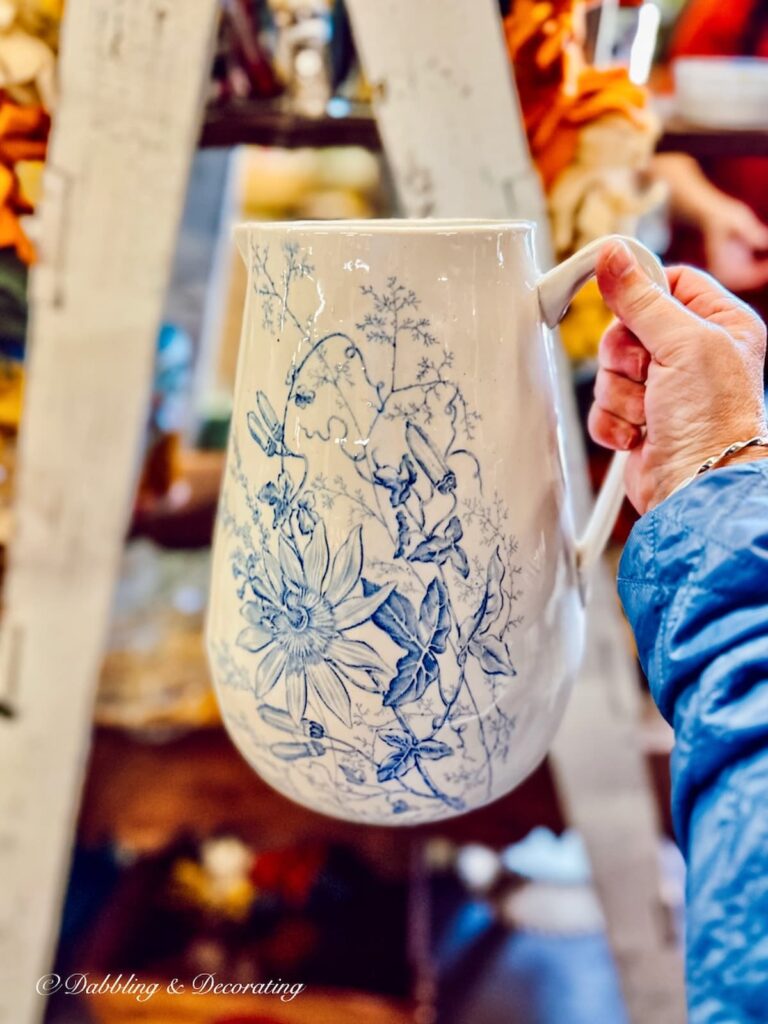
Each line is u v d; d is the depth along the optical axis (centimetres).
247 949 77
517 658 34
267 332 34
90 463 59
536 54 55
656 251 60
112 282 56
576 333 60
